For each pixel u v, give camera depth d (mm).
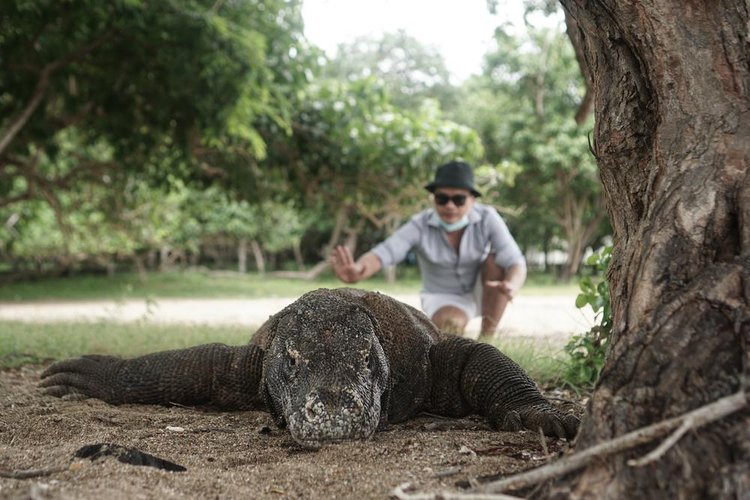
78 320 11180
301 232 41562
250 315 14430
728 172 2600
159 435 3635
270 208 30391
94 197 24469
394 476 2721
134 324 9984
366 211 17922
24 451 3127
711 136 2721
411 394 4328
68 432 3650
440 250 8047
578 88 32094
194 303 19719
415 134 15133
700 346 2250
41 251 30828
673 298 2387
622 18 3037
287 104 13906
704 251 2494
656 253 2535
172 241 37438
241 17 12703
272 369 3701
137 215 26922
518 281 7711
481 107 34719
